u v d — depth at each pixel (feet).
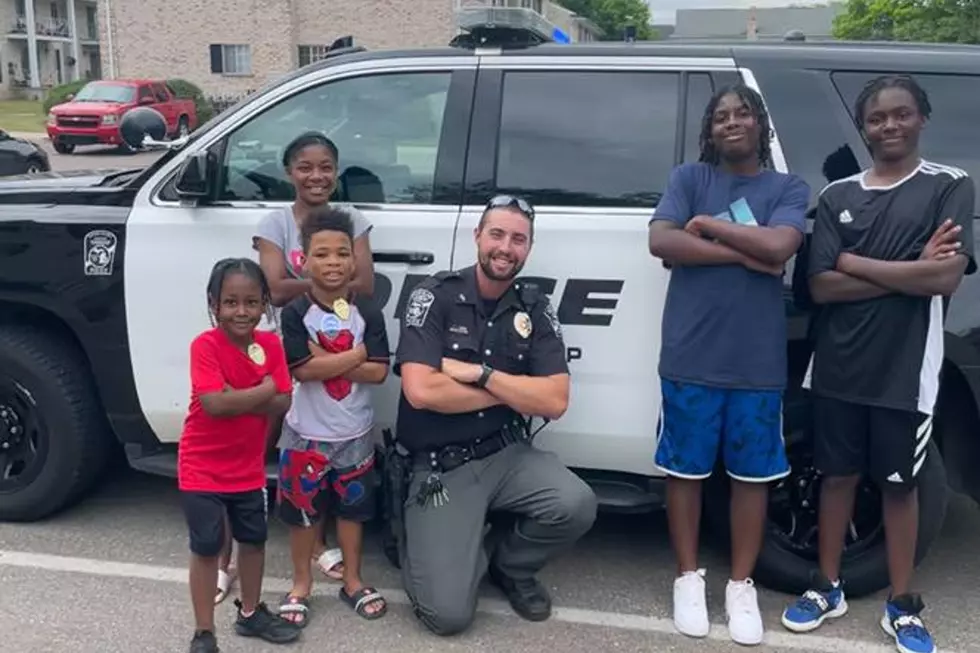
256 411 10.04
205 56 106.42
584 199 12.00
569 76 12.16
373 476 11.72
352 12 104.94
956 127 11.68
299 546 11.38
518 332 11.22
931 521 11.46
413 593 11.10
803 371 11.65
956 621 11.62
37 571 12.35
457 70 12.34
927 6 97.40
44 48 173.06
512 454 11.57
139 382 12.90
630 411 11.98
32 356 12.98
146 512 14.23
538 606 11.51
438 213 12.21
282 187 12.59
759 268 10.62
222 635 11.07
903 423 10.65
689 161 11.85
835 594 11.48
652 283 11.73
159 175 12.82
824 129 11.69
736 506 11.26
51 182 13.73
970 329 11.09
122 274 12.66
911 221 10.37
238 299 9.75
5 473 13.56
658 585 12.48
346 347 11.02
